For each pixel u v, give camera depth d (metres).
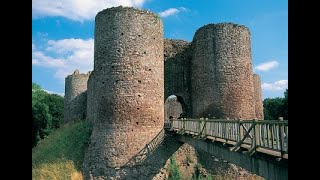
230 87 24.05
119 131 19.73
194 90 25.56
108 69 20.50
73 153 20.78
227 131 11.08
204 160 22.86
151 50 21.20
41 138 30.80
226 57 24.31
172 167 20.62
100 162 19.50
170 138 21.03
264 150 8.12
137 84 20.38
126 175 19.16
